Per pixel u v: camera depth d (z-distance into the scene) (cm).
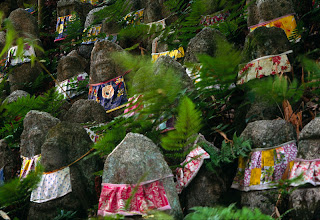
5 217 397
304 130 430
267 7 724
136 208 397
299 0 752
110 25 1033
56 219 519
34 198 543
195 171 478
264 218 289
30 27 1103
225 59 332
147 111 364
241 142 477
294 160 430
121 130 444
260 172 457
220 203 478
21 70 1046
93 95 817
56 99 733
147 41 956
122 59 354
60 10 1256
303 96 521
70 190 540
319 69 394
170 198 411
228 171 492
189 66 427
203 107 524
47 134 571
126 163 414
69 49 1168
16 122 716
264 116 520
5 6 1571
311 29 682
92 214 520
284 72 557
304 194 405
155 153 421
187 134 351
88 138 578
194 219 305
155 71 545
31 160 607
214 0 433
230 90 485
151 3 975
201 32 633
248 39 583
